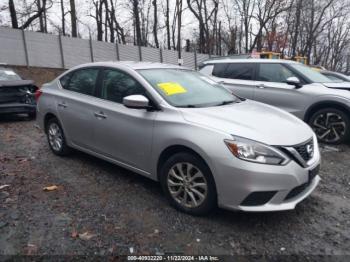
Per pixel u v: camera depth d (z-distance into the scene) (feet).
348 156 20.68
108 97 15.60
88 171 17.01
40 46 83.05
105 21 117.91
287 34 119.96
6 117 32.96
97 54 94.02
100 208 13.07
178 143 12.30
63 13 111.34
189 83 15.64
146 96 13.93
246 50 121.80
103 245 10.71
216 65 28.81
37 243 10.79
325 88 22.91
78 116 16.81
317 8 122.83
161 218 12.34
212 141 11.48
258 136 11.33
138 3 115.44
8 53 77.82
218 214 12.64
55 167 17.54
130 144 14.25
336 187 15.81
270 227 11.94
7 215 12.47
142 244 10.78
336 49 164.96
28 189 14.78
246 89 26.08
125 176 16.35
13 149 20.98
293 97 23.76
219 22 128.47
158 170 13.52
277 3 112.88
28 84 30.58
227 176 11.16
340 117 22.15
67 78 18.53
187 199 12.59
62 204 13.39
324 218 12.74
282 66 25.29
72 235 11.20
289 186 11.17
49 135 19.63
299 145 11.78
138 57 102.42
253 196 11.02
